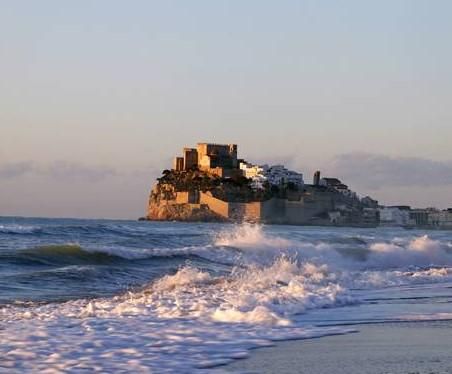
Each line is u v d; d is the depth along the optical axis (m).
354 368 10.91
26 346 12.27
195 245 48.44
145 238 53.41
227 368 10.77
